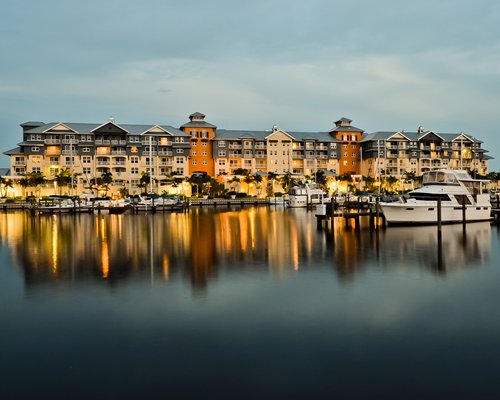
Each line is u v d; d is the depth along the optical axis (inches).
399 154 5007.4
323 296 654.5
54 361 438.0
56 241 1323.8
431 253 1047.6
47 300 641.6
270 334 502.0
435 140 5098.4
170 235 1459.2
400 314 571.5
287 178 4365.2
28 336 502.0
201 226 1797.5
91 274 815.7
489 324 534.0
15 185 4124.0
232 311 583.5
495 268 865.5
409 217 1691.7
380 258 978.1
